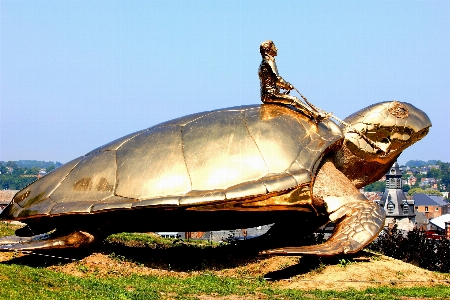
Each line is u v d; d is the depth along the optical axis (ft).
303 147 44.62
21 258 43.62
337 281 40.01
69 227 43.52
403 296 36.60
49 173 46.57
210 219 44.52
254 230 121.80
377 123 50.70
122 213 42.34
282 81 47.52
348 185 46.24
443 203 330.95
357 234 42.09
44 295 31.37
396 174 182.19
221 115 46.62
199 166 42.50
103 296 32.83
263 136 44.14
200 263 46.16
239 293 36.29
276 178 42.06
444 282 41.24
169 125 46.80
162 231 45.83
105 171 43.57
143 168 42.86
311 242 50.83
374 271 41.96
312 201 43.96
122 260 44.68
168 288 37.09
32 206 43.47
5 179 468.75
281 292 37.01
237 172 42.24
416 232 64.54
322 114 47.55
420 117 51.88
